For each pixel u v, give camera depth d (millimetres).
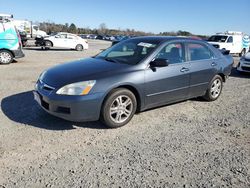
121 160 3814
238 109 6332
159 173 3525
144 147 4230
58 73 4930
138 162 3773
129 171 3545
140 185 3262
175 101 5910
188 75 5910
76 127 4863
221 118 5668
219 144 4438
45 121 5070
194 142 4477
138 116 5551
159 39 5801
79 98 4438
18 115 5324
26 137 4398
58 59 15656
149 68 5199
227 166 3756
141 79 5031
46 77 4961
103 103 4684
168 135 4719
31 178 3320
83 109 4492
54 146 4145
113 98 4723
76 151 4023
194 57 6176
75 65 5312
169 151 4125
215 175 3527
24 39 25812
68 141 4328
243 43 24375
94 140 4406
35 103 6086
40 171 3475
